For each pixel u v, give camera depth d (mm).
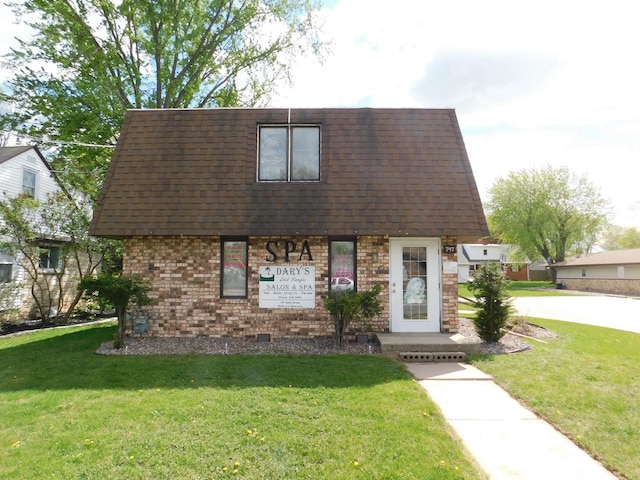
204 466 3932
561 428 4945
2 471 3848
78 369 7477
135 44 18406
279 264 10273
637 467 4043
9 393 6207
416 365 8125
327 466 3938
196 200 10266
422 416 5164
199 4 18688
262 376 6883
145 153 10984
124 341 9547
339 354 8664
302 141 11281
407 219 9992
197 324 10188
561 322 14508
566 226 46719
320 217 10016
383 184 10484
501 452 4387
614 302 25016
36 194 17594
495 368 7613
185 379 6758
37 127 16625
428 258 10469
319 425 4844
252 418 5043
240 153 10914
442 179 10617
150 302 9531
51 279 16891
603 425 5000
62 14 16172
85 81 16266
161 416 5129
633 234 59000
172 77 19188
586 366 7691
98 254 15570
